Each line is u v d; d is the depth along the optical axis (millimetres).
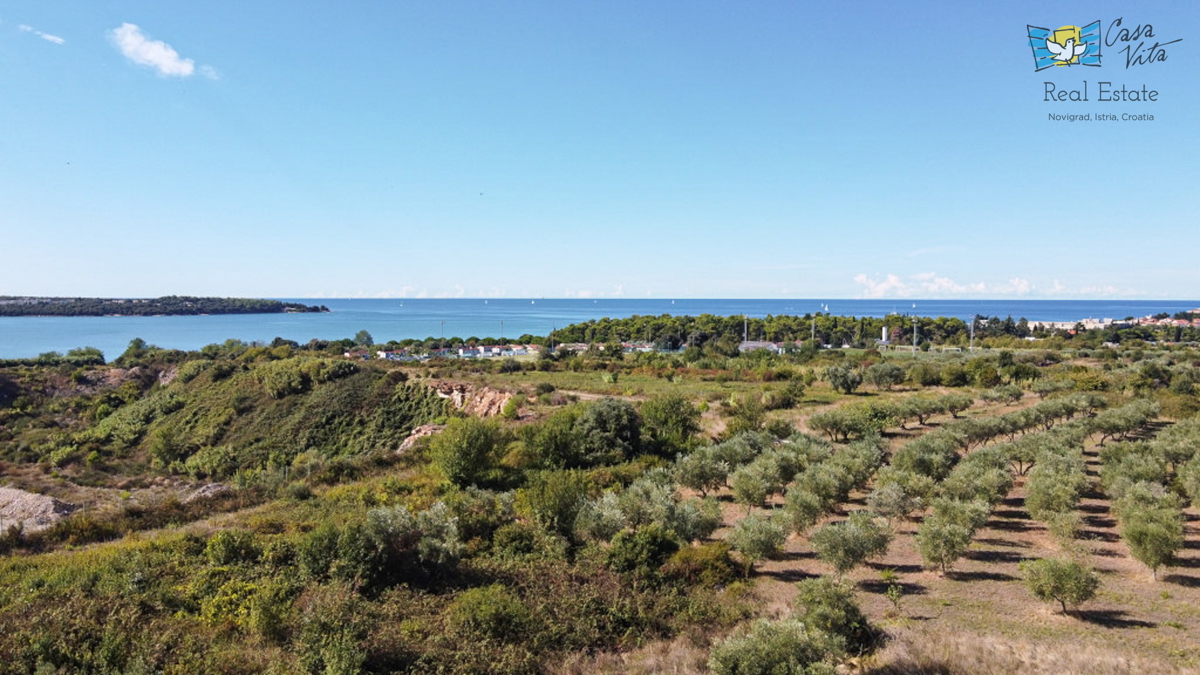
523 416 50781
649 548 19859
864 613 16812
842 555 18156
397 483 31328
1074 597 16156
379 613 15500
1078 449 31672
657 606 17047
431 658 13570
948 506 21984
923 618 16438
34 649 12664
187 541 20766
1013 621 16219
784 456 29281
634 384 66500
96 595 16141
